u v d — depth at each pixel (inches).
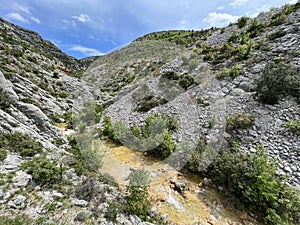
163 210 143.9
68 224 102.7
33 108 250.7
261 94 244.2
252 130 214.1
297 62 269.0
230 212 148.8
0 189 114.1
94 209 116.8
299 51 291.3
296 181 153.4
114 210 119.3
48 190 126.0
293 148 181.2
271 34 394.0
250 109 240.5
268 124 214.8
